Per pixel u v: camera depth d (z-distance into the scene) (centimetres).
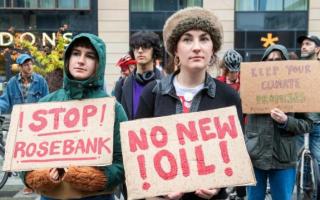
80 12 1822
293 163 390
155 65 424
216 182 240
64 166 247
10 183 682
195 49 251
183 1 1877
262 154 385
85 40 261
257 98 383
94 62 264
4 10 1770
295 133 384
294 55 582
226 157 244
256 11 1872
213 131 249
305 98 377
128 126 250
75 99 266
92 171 249
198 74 259
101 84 269
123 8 1856
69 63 265
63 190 255
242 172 241
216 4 1867
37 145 254
